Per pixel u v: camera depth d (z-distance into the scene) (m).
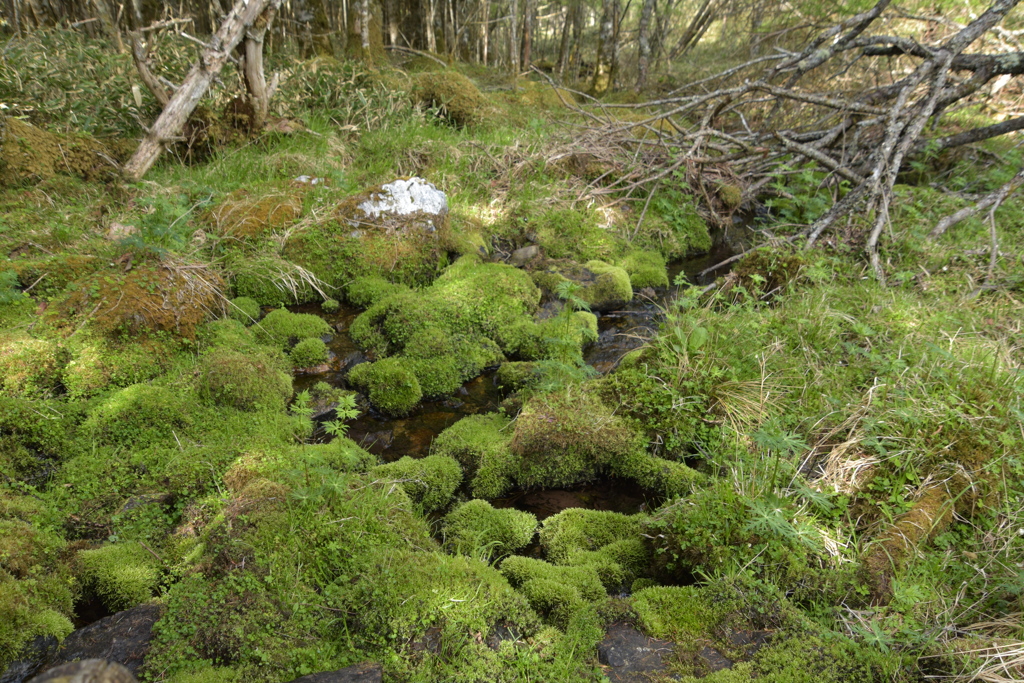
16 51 7.62
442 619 2.19
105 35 9.95
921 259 5.06
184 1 12.12
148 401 3.31
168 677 2.00
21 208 4.90
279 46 11.25
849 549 2.55
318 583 2.39
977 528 2.64
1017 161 7.16
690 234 6.63
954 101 6.97
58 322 3.61
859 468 2.88
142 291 3.90
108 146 5.90
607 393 3.77
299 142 6.78
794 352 3.90
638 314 5.26
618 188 6.95
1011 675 1.97
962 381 3.27
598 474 3.45
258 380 3.71
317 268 5.12
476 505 3.06
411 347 4.34
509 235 6.07
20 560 2.33
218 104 6.81
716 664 2.11
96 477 2.91
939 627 2.21
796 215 7.05
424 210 5.50
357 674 2.01
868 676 2.03
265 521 2.55
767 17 11.72
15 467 2.89
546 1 16.42
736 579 2.38
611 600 2.34
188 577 2.38
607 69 12.66
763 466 2.93
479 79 12.01
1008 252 5.09
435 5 14.05
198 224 5.16
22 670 2.02
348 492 2.81
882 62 9.48
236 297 4.73
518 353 4.61
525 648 2.16
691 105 6.72
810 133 7.31
